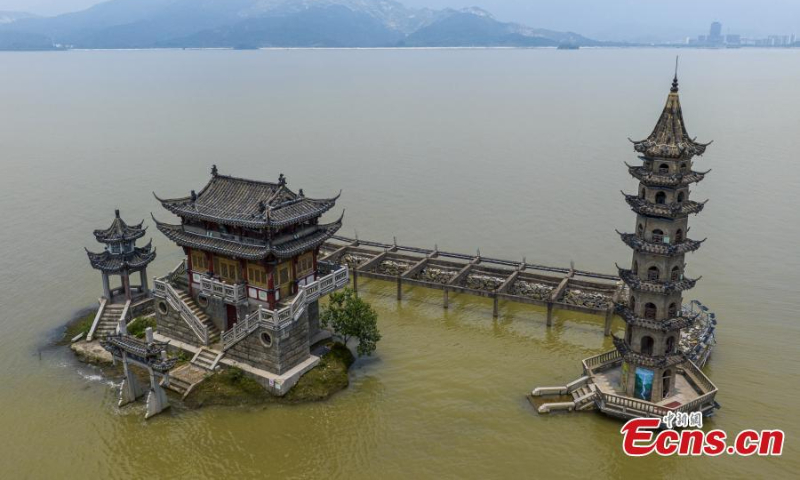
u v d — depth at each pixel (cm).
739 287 8044
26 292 7975
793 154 15700
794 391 5709
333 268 6391
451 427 5259
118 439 5094
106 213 11350
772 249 9400
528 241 10050
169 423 5281
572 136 19050
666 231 4866
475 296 7950
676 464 4791
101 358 6253
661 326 5006
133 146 17812
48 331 6956
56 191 12812
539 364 6312
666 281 4956
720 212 11219
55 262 9019
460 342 6794
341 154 16700
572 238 10144
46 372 6088
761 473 4691
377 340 6262
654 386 5188
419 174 14438
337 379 5800
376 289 8256
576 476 4688
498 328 7131
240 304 5791
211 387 5584
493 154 16562
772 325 6988
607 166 14975
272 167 15088
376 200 12375
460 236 10325
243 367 5709
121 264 6656
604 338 6862
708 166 14550
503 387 5869
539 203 12044
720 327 6944
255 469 4772
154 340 6209
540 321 7300
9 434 5153
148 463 4834
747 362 6203
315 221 6088
